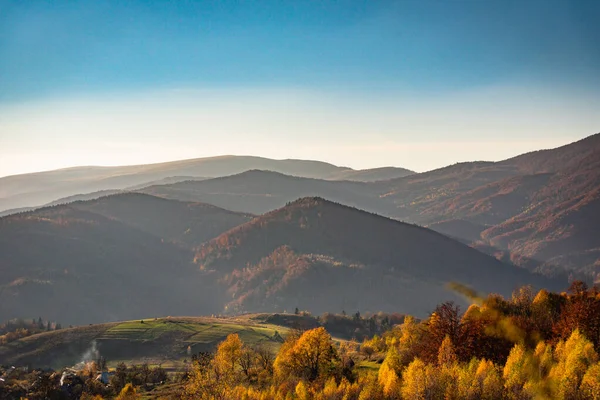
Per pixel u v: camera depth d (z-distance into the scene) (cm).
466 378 7375
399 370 8881
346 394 8606
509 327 8538
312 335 10250
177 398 9531
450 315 8931
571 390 6881
